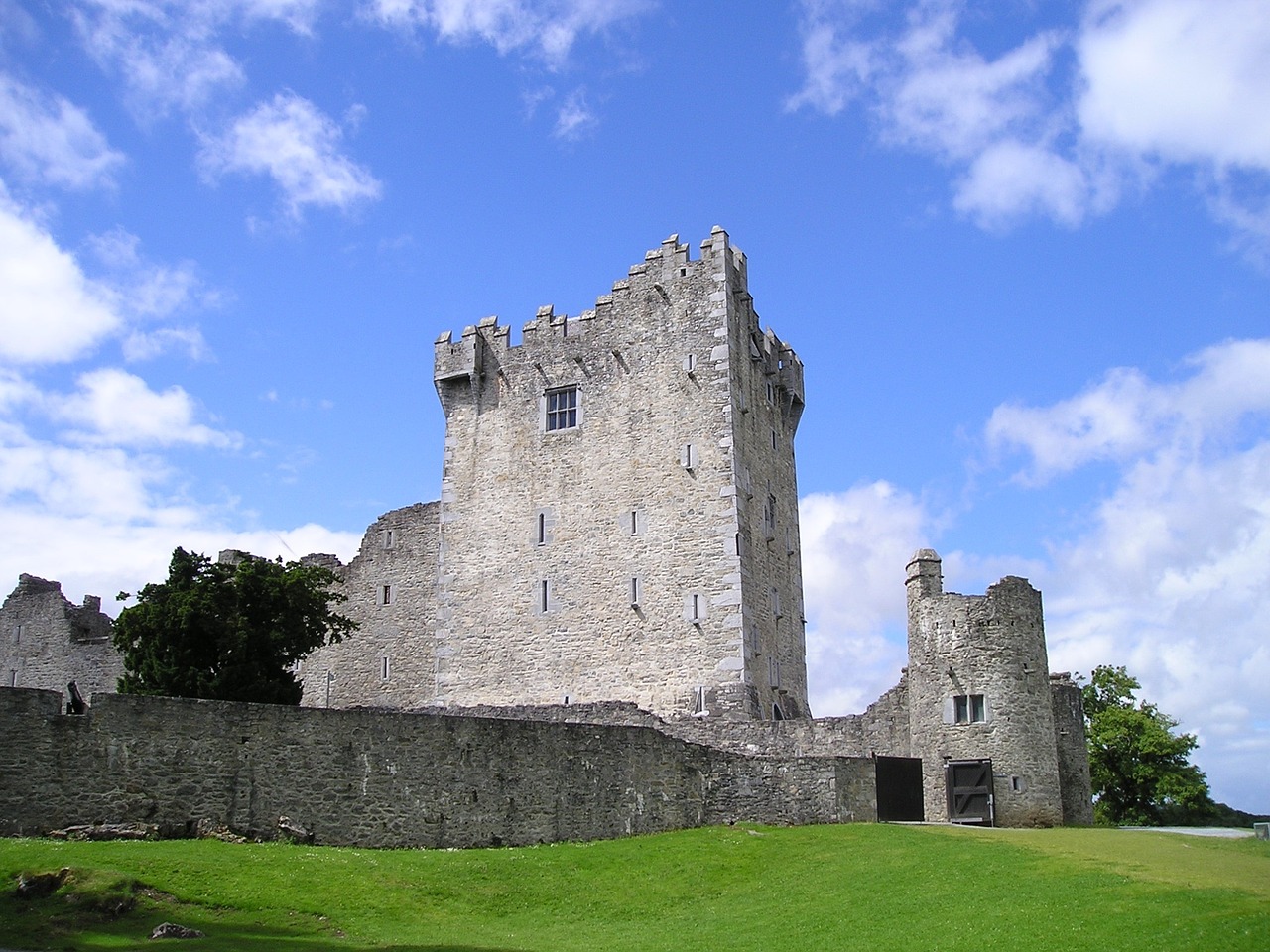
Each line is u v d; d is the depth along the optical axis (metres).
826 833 37.16
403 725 35.44
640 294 55.72
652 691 50.81
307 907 27.50
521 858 33.59
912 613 43.06
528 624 53.88
